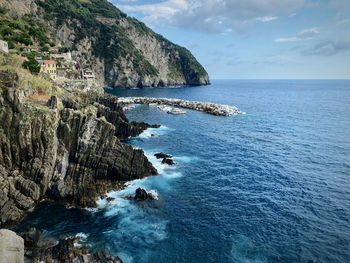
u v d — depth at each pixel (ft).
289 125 357.61
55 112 144.05
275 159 217.56
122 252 103.81
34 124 135.13
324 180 177.68
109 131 156.76
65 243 101.60
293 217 133.39
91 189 142.10
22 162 133.90
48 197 136.56
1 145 130.52
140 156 169.58
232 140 275.18
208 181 172.65
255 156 224.74
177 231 118.83
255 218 131.75
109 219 124.26
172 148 241.76
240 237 116.57
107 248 105.29
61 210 128.26
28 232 103.09
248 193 157.99
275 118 411.95
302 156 225.76
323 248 110.93
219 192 157.99
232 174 185.37
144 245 108.68
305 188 165.68
